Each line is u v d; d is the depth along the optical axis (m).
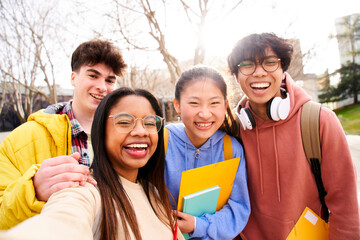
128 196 0.93
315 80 17.77
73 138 1.40
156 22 4.79
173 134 1.58
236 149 1.57
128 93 1.01
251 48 1.35
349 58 17.00
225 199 1.46
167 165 1.49
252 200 1.62
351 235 1.28
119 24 4.98
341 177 1.30
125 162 0.97
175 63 5.32
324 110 1.36
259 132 1.55
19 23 7.83
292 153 1.40
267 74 1.35
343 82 16.88
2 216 0.84
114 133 0.94
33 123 1.31
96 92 1.55
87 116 1.63
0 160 1.11
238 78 1.50
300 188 1.41
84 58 1.50
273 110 1.36
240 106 1.70
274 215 1.48
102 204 0.80
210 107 1.36
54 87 9.85
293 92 1.48
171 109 14.91
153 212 1.04
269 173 1.51
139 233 0.83
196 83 1.36
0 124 18.39
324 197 1.43
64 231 0.53
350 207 1.29
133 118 0.97
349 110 15.34
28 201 0.78
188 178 1.19
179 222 1.21
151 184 1.21
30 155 1.20
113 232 0.77
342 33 17.17
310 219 1.38
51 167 0.82
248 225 1.67
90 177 0.86
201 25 4.58
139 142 0.97
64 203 0.64
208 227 1.27
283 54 1.36
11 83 11.90
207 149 1.54
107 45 1.58
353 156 5.31
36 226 0.51
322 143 1.33
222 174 1.34
